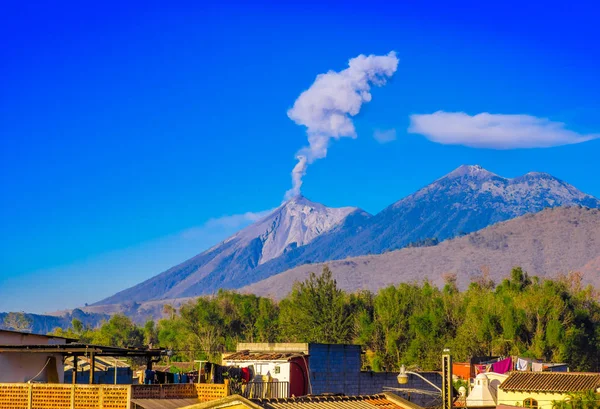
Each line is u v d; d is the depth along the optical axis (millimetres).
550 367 84312
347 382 59875
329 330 133250
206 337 145250
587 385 64688
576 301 141500
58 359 46875
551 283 137500
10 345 43719
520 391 65688
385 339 130500
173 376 46875
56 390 40000
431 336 126625
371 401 44062
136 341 174125
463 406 62562
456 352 122875
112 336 172000
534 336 123375
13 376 44719
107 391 39312
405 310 135875
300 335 135250
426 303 139125
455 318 131875
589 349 126125
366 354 127812
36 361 45719
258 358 55250
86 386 39625
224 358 56625
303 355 55969
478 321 125750
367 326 132625
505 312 123188
